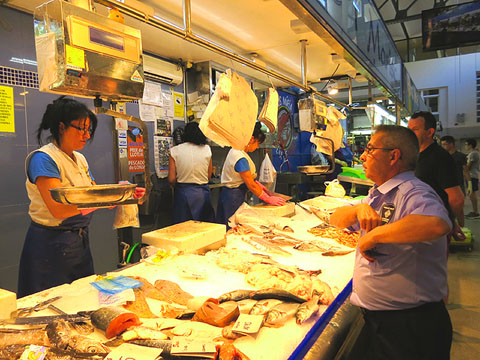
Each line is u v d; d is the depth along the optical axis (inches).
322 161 300.7
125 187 58.6
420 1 353.4
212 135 100.4
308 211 136.3
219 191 212.7
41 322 50.0
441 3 341.1
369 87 211.2
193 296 62.7
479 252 217.5
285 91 266.2
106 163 148.2
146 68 158.1
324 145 174.9
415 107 417.1
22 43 116.4
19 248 117.3
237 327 47.9
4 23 111.7
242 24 127.4
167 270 75.8
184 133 162.4
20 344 43.3
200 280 71.1
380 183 68.1
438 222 53.2
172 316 54.8
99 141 144.9
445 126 568.4
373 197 68.4
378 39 193.3
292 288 63.1
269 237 104.3
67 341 43.9
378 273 63.6
